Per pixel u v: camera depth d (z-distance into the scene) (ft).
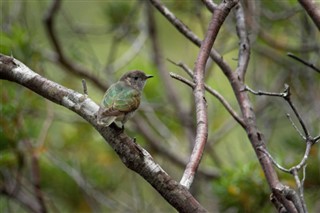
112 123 22.27
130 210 41.86
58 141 44.80
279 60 44.88
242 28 29.04
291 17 44.65
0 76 24.29
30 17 47.73
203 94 23.16
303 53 44.55
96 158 44.80
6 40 38.34
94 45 52.44
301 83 44.78
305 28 43.80
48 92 23.47
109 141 22.08
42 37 49.42
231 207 35.76
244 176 35.14
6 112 37.50
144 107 46.68
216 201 41.45
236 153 45.32
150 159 21.53
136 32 49.73
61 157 44.47
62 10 45.83
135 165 21.57
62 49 45.09
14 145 38.01
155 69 48.44
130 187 45.11
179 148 48.83
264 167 25.40
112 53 46.32
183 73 48.83
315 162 36.01
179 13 46.68
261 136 26.35
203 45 24.32
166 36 51.85
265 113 45.11
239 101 27.45
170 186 21.17
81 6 51.52
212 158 46.37
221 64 28.12
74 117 44.70
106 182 44.88
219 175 42.11
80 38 46.85
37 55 40.86
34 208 40.55
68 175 43.75
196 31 47.37
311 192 36.50
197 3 45.34
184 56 49.42
